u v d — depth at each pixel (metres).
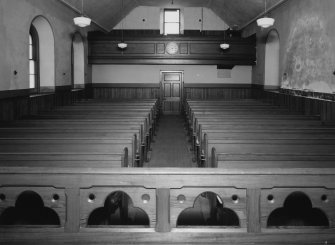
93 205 2.96
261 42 15.97
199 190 2.93
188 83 19.11
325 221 4.08
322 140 5.41
